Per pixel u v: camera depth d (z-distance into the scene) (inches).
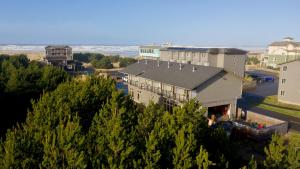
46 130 764.0
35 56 6963.6
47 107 964.6
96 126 842.2
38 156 683.4
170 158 678.5
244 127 1441.9
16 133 762.2
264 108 2124.8
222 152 799.1
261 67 5123.0
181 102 1649.9
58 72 1878.7
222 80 1690.5
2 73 2032.5
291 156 702.5
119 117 792.9
